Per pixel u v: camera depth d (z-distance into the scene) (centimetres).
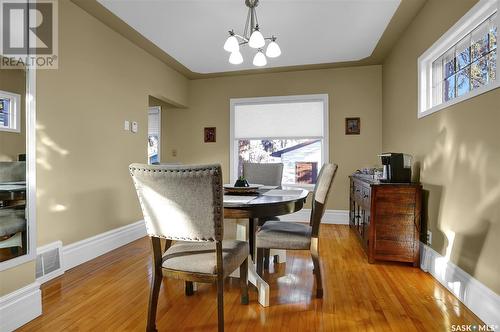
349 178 432
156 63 411
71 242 268
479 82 204
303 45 365
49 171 246
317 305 194
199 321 175
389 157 289
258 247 216
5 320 158
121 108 338
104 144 311
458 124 212
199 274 155
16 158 172
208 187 142
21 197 173
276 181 348
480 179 186
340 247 327
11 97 174
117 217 332
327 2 267
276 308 190
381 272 253
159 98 439
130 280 235
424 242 268
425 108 277
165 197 149
